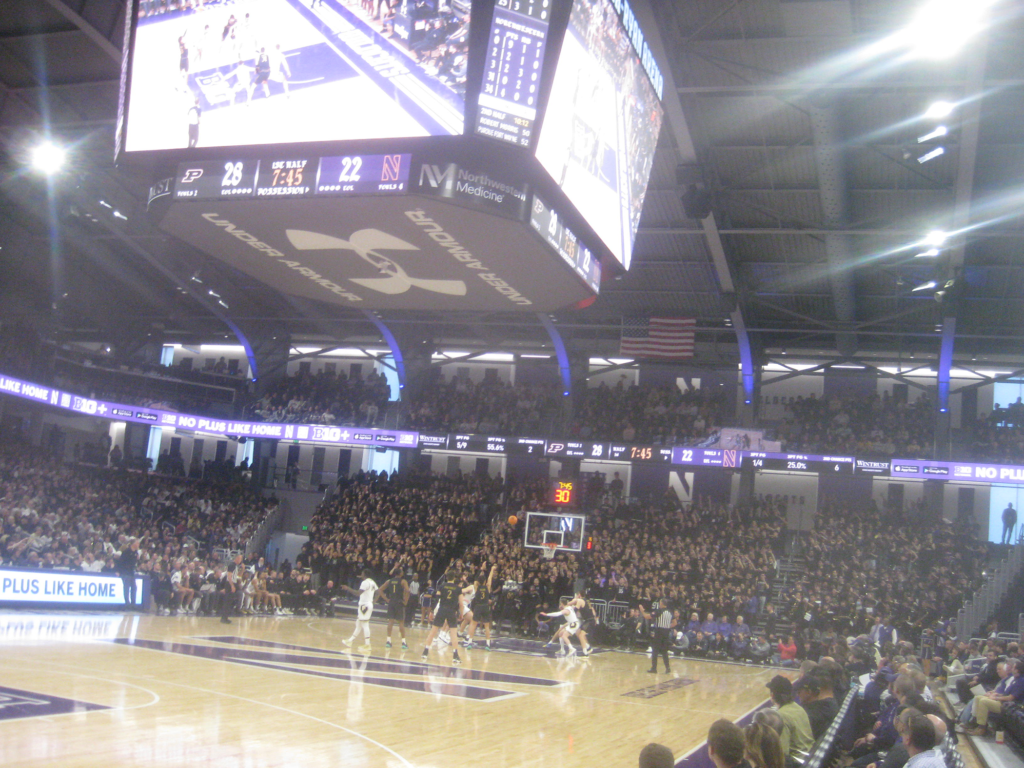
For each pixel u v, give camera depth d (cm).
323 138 1394
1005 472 3444
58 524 3053
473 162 1361
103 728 921
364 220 1503
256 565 3628
